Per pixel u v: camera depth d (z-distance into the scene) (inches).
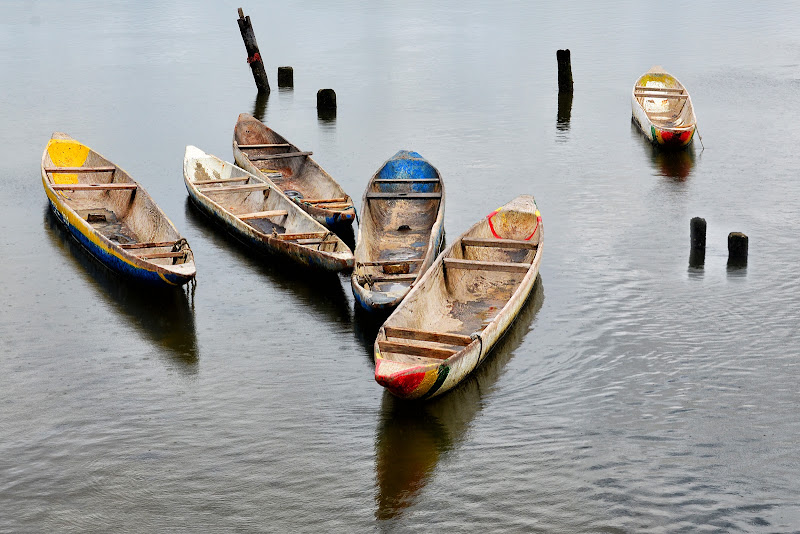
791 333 649.0
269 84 1550.2
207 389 593.9
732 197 946.7
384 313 663.1
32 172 1052.5
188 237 863.1
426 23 2144.4
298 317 700.7
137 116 1327.5
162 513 473.4
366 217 813.9
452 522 465.1
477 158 1105.4
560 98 1406.3
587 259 794.2
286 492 490.6
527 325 676.1
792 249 800.9
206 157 994.7
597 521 462.3
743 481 488.7
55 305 717.9
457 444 532.1
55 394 585.0
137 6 2513.5
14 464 511.5
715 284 735.1
